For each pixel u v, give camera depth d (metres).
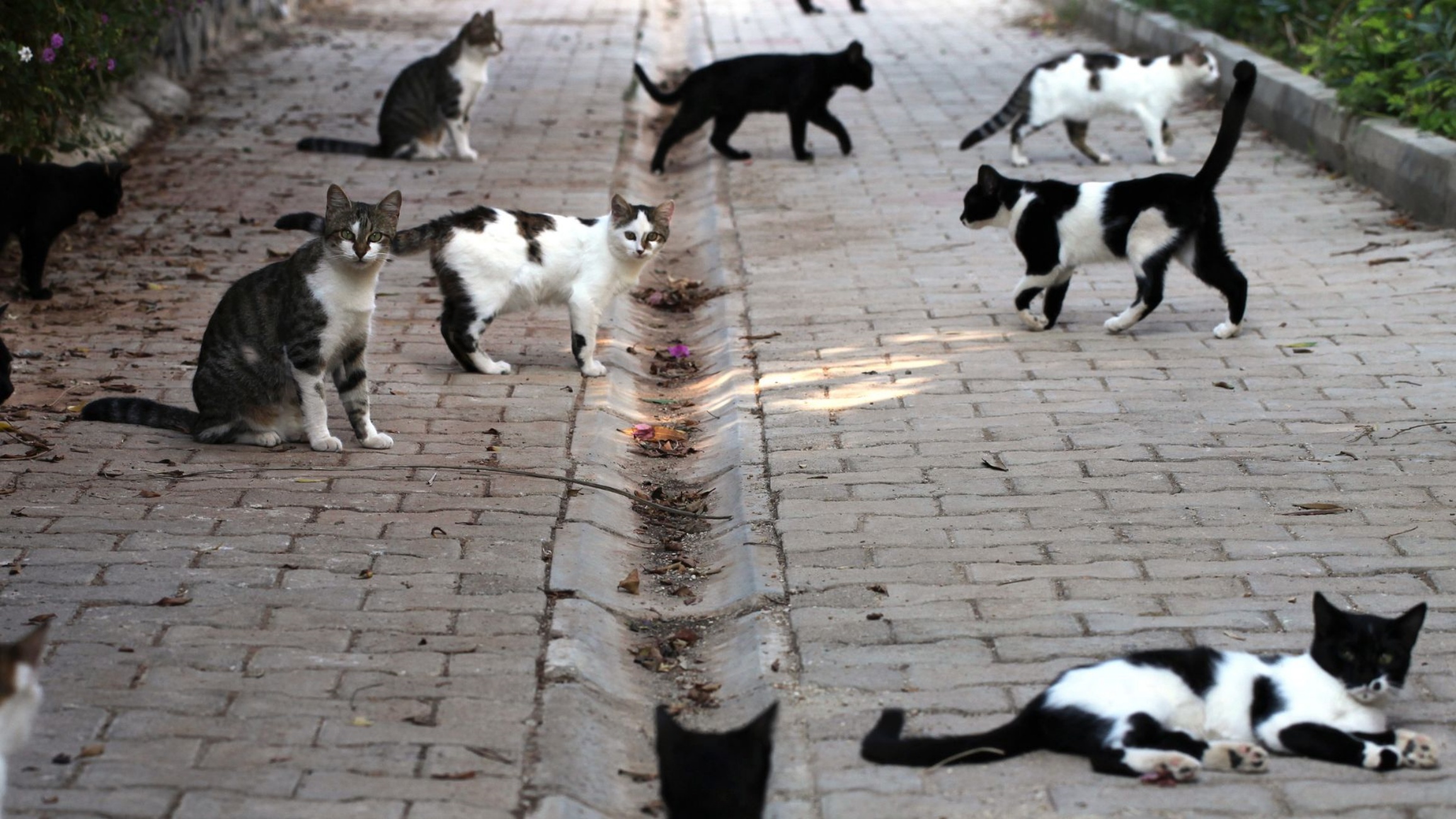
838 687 4.79
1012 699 4.75
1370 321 6.09
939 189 7.39
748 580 5.07
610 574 5.13
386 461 5.45
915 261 6.69
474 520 5.22
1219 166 5.92
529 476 5.40
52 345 5.96
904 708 4.74
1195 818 4.39
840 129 7.81
